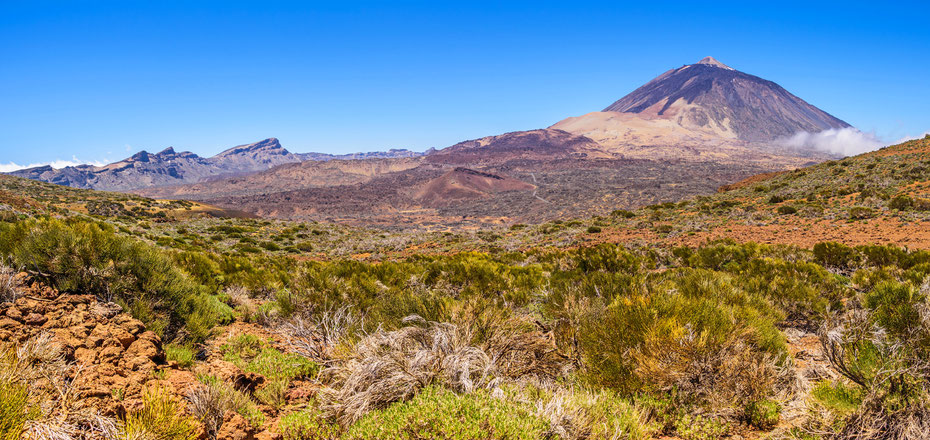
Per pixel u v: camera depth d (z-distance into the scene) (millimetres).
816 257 16438
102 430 2627
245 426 3316
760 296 8453
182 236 38312
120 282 5379
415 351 4473
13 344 3361
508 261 21719
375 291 9211
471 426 3096
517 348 5023
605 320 5215
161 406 2781
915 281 10305
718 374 4348
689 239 28938
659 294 6004
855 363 3955
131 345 4203
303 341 5828
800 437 3717
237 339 6219
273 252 38312
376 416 3506
